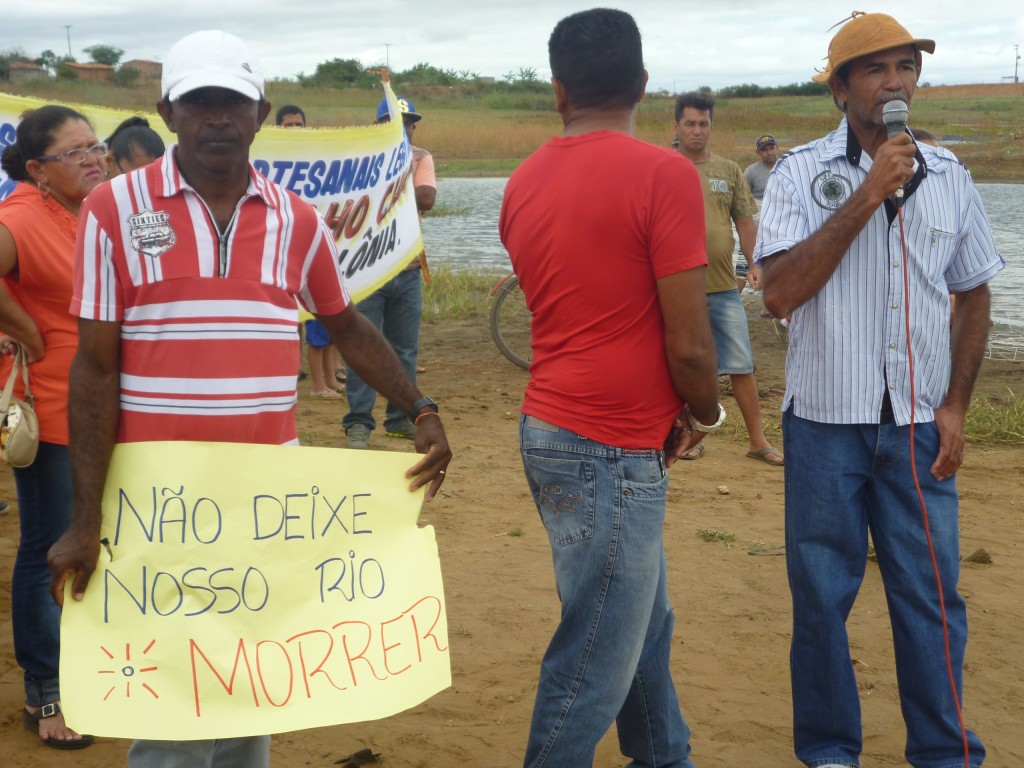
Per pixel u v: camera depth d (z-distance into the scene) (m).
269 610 2.62
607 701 2.87
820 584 3.29
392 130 6.69
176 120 2.47
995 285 14.43
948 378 3.29
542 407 2.86
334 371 9.19
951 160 3.25
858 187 3.12
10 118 5.12
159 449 2.53
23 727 3.77
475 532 5.72
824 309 3.21
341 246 6.61
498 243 19.77
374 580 2.72
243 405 2.55
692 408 2.88
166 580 2.56
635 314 2.76
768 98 102.81
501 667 4.27
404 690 2.68
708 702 4.03
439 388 9.05
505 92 89.88
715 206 6.72
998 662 4.38
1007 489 6.74
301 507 2.66
